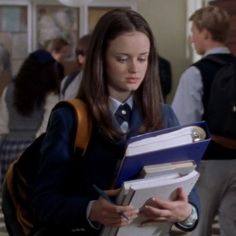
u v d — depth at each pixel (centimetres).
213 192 382
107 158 208
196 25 407
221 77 369
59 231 215
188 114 387
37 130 491
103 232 206
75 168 210
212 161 377
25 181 227
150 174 197
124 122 215
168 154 198
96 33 212
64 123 209
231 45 733
